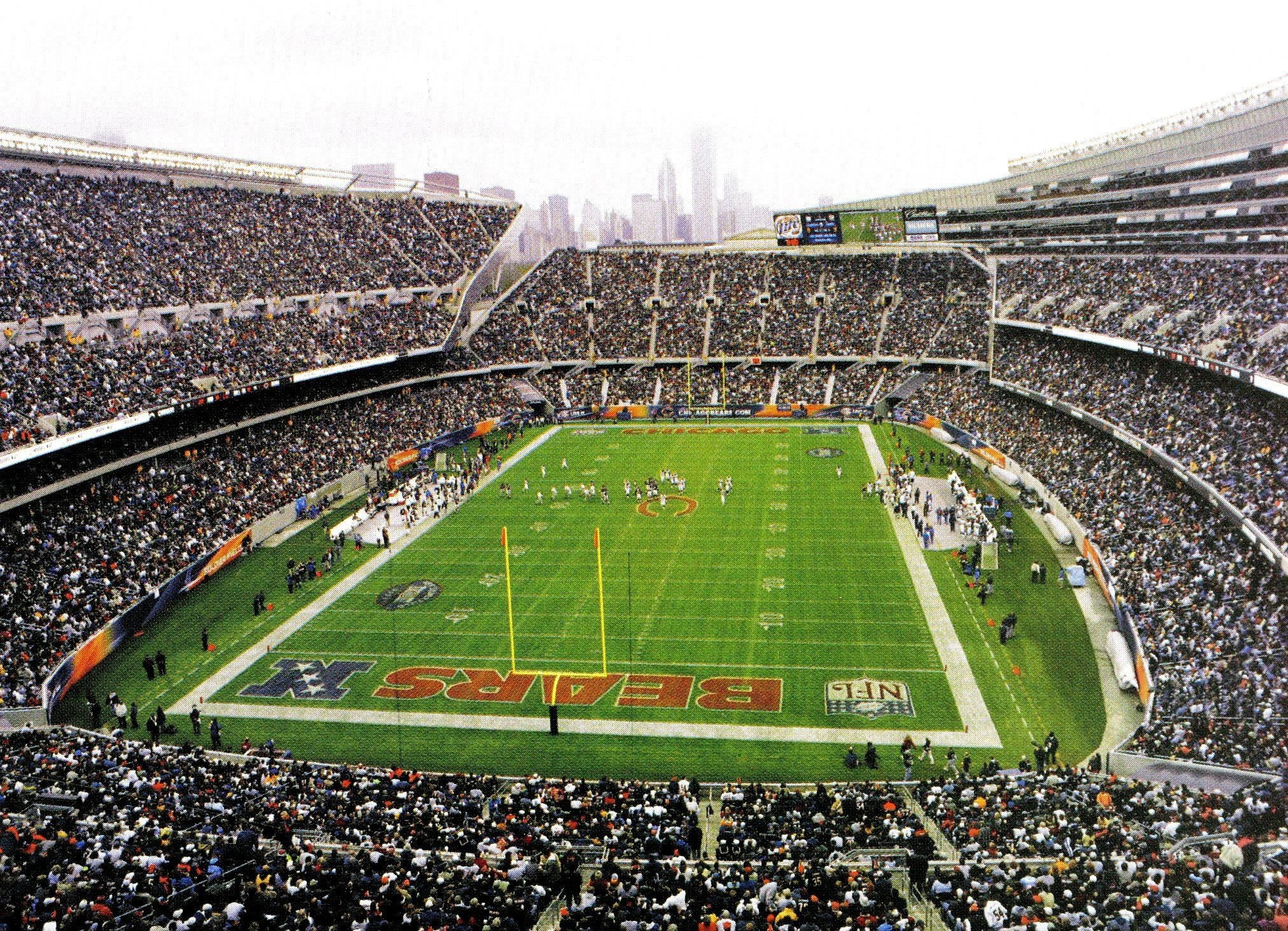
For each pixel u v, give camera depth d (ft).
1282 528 111.55
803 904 56.54
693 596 142.00
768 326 319.47
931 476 211.20
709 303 332.19
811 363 312.09
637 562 157.89
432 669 120.78
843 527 173.88
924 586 143.23
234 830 73.77
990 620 130.31
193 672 122.62
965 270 322.75
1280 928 47.83
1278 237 173.27
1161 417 166.50
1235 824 65.62
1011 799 76.89
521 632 131.03
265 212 269.03
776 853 68.49
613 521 182.19
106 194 225.97
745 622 131.75
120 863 65.16
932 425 256.32
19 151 209.67
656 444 258.16
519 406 294.25
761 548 163.53
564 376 313.73
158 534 157.17
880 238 309.63
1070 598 137.49
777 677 115.24
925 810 81.35
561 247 391.04
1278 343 145.48
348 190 309.63
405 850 67.31
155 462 181.06
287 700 113.80
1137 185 227.81
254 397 212.84
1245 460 135.74
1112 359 209.77
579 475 223.10
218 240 241.55
